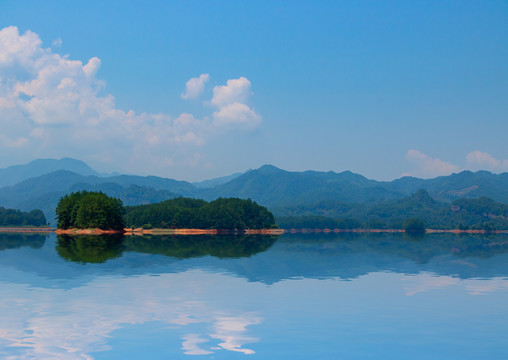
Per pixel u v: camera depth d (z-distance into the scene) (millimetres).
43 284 45531
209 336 27625
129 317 31812
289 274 56938
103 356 23984
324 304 37250
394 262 76750
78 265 63031
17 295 39344
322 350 25391
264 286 46156
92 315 32219
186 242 137250
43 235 184000
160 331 28469
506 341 27250
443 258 86750
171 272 56469
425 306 36875
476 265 72125
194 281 48812
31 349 24875
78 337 27047
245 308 35281
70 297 38594
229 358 23953
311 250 109250
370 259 82875
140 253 85625
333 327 30000
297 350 25312
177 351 24859
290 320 31703
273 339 27250
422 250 115188
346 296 40969
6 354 24078
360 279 52781
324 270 62156
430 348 25891
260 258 81125
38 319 30969
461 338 27812
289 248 117125
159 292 41625
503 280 53188
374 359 24094
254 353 24766
